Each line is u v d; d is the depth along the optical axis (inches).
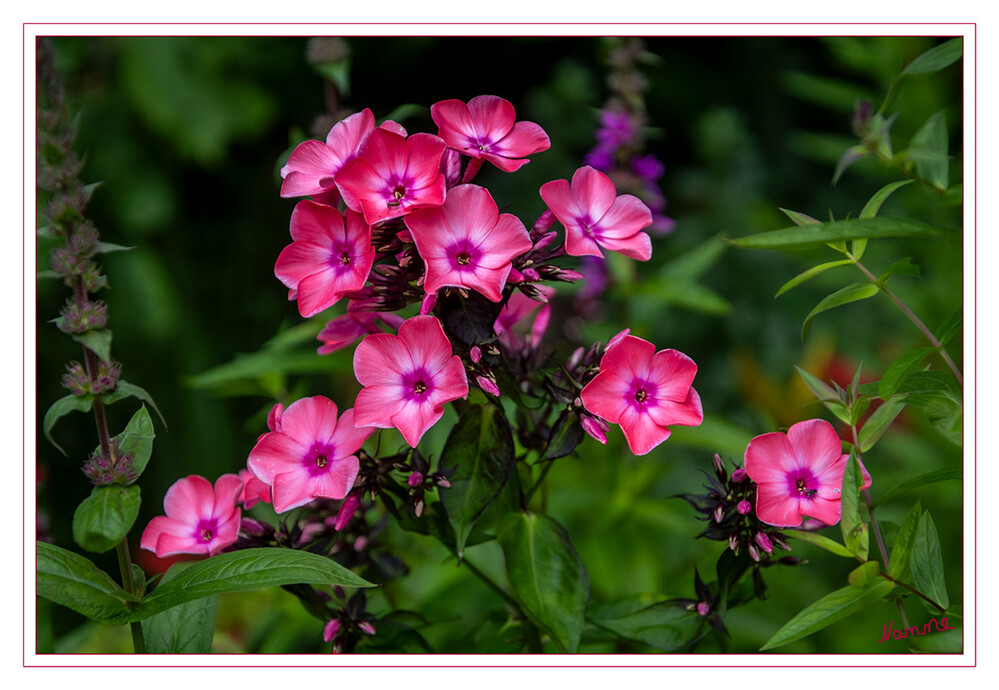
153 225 53.1
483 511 28.0
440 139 27.6
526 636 29.6
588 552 33.5
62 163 27.5
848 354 48.8
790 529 28.3
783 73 68.3
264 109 55.9
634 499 34.0
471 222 27.6
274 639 32.3
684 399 27.7
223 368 33.0
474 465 28.2
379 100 66.1
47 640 29.6
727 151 55.0
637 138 36.9
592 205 28.7
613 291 36.4
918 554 28.1
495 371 28.0
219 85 54.1
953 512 35.1
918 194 39.4
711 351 54.2
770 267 54.8
